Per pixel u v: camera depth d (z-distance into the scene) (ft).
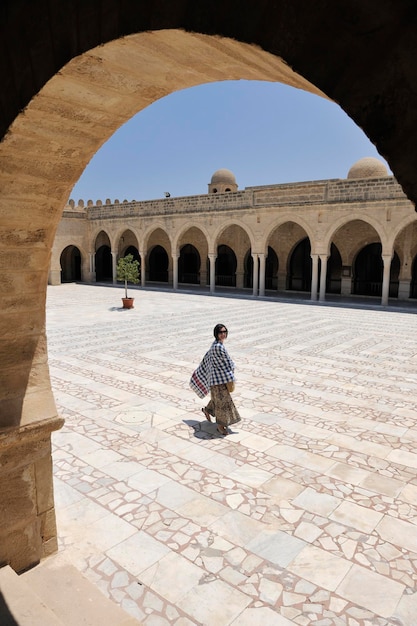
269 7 4.39
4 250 8.75
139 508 14.30
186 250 104.88
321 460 17.69
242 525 13.44
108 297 78.23
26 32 6.87
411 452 18.43
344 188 66.28
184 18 5.02
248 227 77.36
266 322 51.47
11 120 7.30
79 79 6.71
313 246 70.59
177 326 48.49
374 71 3.86
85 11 5.98
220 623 9.87
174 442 19.24
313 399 24.88
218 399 19.95
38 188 8.37
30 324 9.72
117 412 22.72
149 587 10.91
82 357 34.40
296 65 4.32
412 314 58.80
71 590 9.71
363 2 3.80
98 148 8.42
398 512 14.21
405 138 3.77
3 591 8.97
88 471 16.70
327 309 63.52
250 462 17.48
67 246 105.19
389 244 63.57
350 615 10.11
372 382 28.17
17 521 10.09
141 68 6.50
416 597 10.64
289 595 10.68
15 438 9.57
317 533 13.10
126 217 96.37
